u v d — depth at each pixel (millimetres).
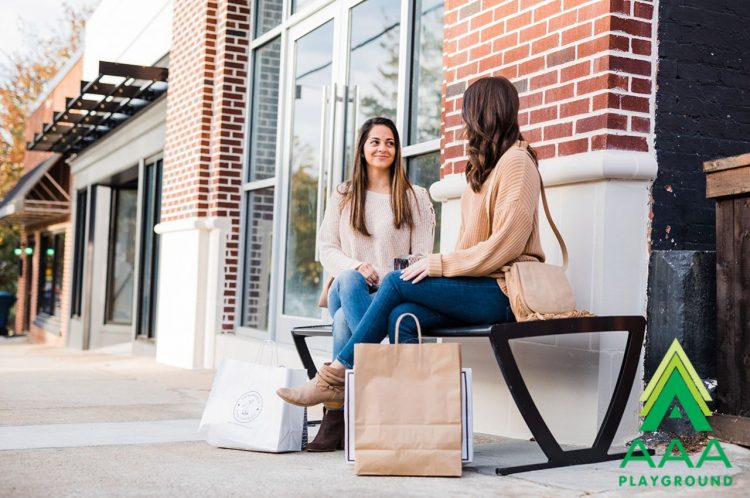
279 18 7809
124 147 12695
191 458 3277
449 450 2922
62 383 6430
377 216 3939
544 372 3822
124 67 9844
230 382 3584
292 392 3285
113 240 14922
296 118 7312
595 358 3570
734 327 3357
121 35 12461
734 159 3285
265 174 7918
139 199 11742
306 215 7008
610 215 3566
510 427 4047
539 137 3932
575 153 3705
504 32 4199
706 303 3463
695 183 3732
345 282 3523
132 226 14922
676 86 3717
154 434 3932
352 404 2990
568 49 3783
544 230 3879
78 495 2592
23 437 3766
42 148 15250
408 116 5664
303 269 6984
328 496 2598
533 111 3979
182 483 2775
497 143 3389
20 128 29172
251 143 8242
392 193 3934
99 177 14148
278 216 7410
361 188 3955
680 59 3734
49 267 19781
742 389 3326
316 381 3277
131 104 11648
